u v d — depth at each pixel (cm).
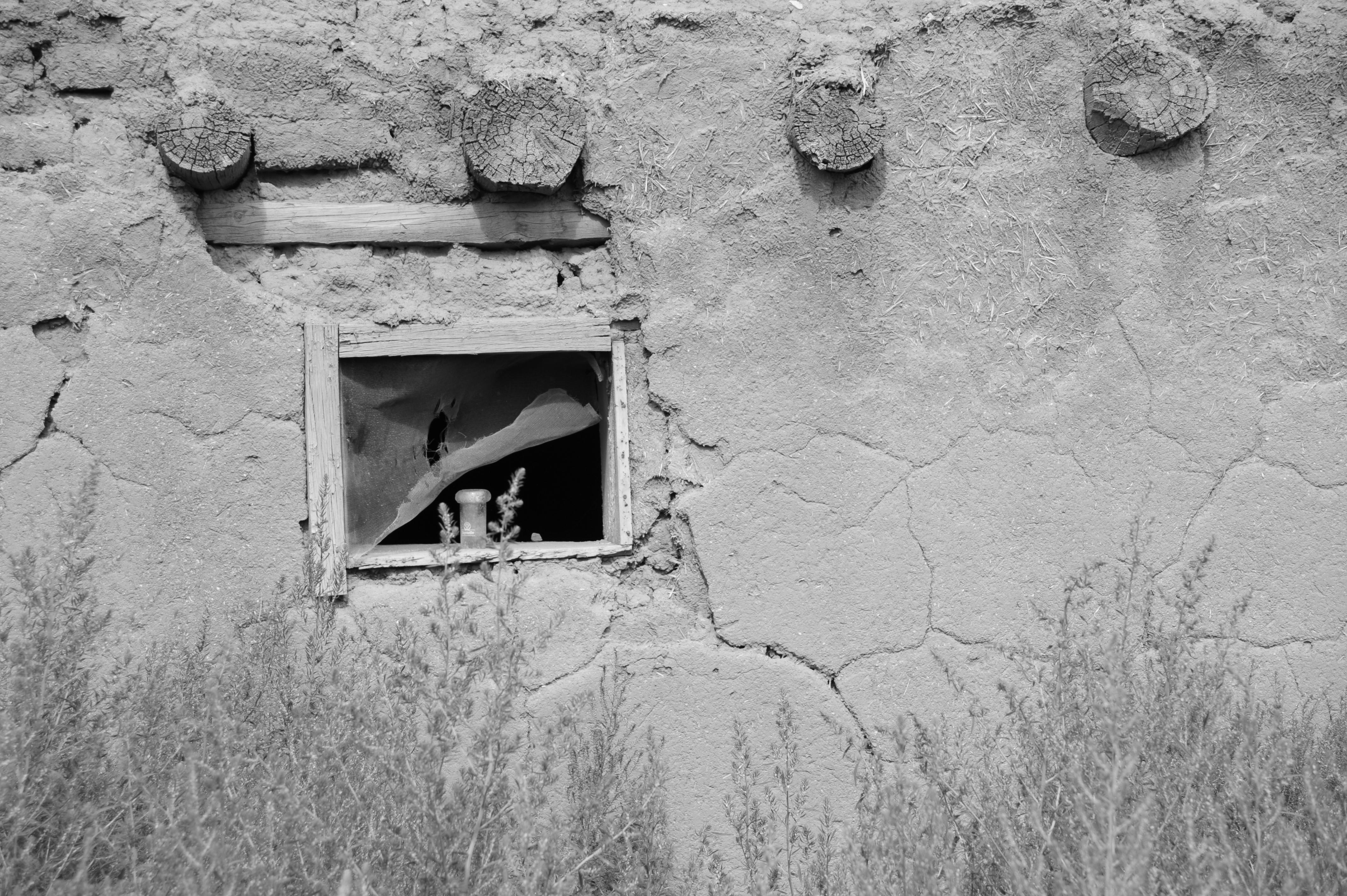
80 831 319
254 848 298
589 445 702
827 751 429
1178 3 449
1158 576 440
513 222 441
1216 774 350
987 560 439
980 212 446
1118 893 277
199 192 423
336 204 433
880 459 439
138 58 416
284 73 423
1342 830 342
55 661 342
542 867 317
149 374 411
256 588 413
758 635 432
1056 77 449
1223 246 450
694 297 440
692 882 398
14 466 400
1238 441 446
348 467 436
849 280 443
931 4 448
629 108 440
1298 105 453
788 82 442
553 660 423
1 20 408
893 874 329
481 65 435
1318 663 441
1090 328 446
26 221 405
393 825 316
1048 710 385
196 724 337
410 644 409
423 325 432
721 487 436
